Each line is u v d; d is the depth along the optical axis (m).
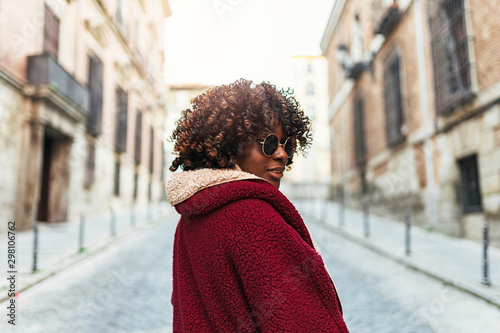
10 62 9.73
